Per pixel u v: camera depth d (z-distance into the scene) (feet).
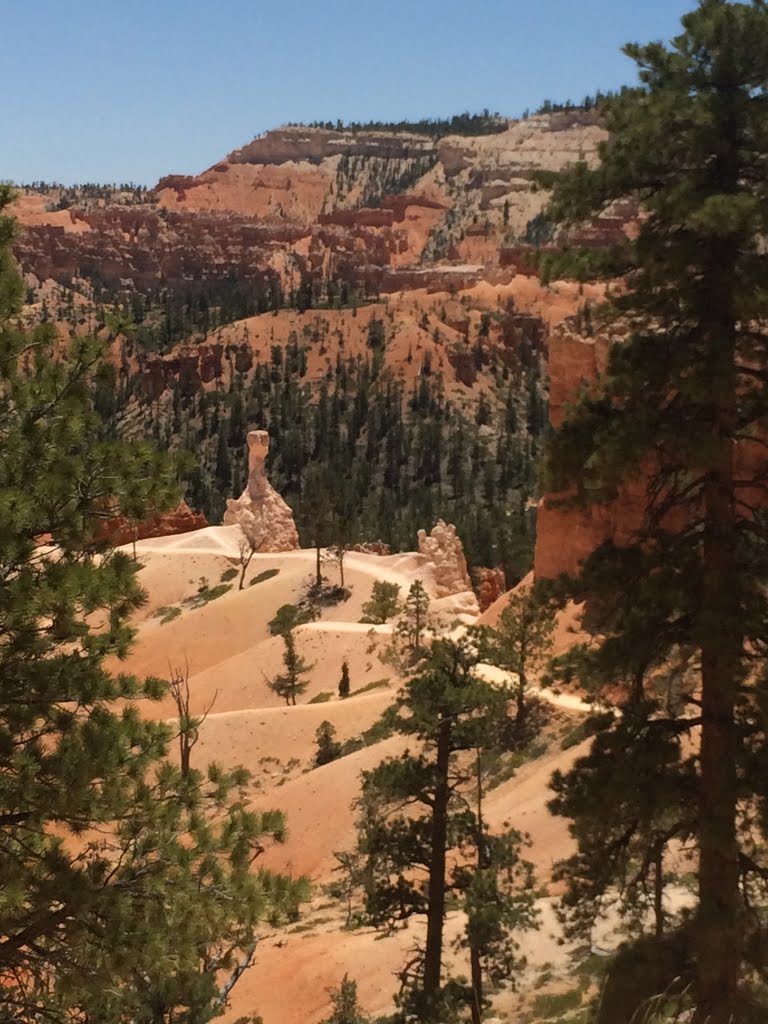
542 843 126.72
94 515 45.85
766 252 50.11
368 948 115.65
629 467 50.16
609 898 93.71
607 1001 50.08
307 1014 106.52
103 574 43.14
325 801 169.89
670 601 50.49
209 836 45.93
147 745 46.78
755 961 47.50
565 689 169.07
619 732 53.01
